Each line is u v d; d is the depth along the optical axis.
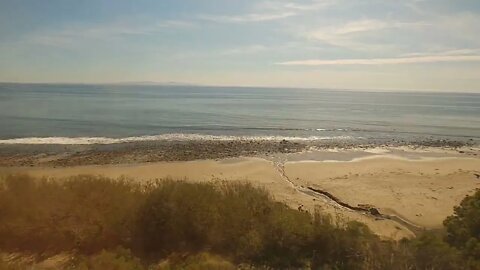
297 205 14.39
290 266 7.83
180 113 53.53
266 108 68.69
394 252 8.04
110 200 9.82
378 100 112.00
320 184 17.73
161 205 9.02
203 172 19.83
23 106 58.69
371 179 18.75
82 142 28.56
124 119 43.88
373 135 35.47
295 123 44.28
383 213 13.96
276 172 20.19
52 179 12.78
